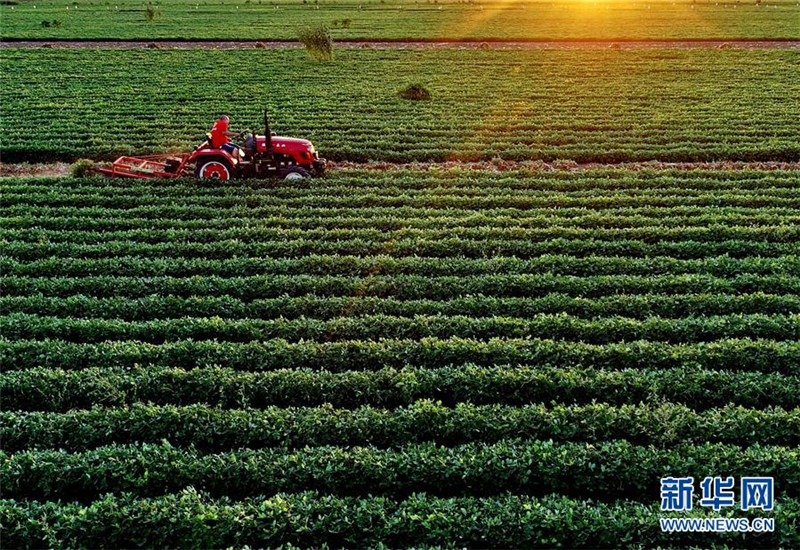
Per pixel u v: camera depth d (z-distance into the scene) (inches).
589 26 2610.7
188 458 389.4
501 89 1524.4
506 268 646.5
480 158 1068.5
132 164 926.4
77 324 530.3
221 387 453.7
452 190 863.1
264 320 550.6
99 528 345.1
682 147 1082.1
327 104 1384.1
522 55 1982.0
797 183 890.7
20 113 1275.8
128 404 453.4
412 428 421.4
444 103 1400.1
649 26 2576.3
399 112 1332.4
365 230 725.3
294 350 497.7
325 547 334.0
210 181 868.0
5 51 1962.4
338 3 3629.4
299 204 816.9
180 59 1888.5
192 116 1273.4
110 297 600.4
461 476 380.8
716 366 485.4
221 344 502.9
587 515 347.9
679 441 407.2
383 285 605.3
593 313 569.0
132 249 682.8
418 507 355.3
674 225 755.4
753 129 1165.7
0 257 656.4
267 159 874.1
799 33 2262.6
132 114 1301.7
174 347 497.4
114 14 2942.9
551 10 3248.0
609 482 381.1
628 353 491.8
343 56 1956.2
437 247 690.8
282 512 350.9
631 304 568.7
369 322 538.9
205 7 3336.6
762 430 408.5
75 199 816.9
